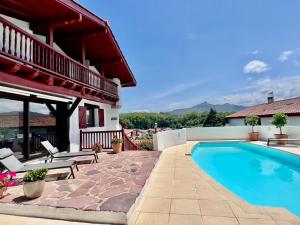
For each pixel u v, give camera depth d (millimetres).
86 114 10688
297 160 8938
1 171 5551
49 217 3477
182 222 3213
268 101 26719
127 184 4633
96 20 8039
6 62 4445
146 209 3684
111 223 3229
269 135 15062
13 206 3627
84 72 8305
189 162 7852
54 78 6160
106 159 7738
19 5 6430
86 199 3775
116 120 13875
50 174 5672
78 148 9594
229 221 3232
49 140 8172
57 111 8547
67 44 10219
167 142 12477
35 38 5398
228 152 12906
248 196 5824
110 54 11656
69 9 6656
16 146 6414
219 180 7418
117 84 13453
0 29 6059
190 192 4512
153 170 6258
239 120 25938
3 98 5906
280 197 5719
